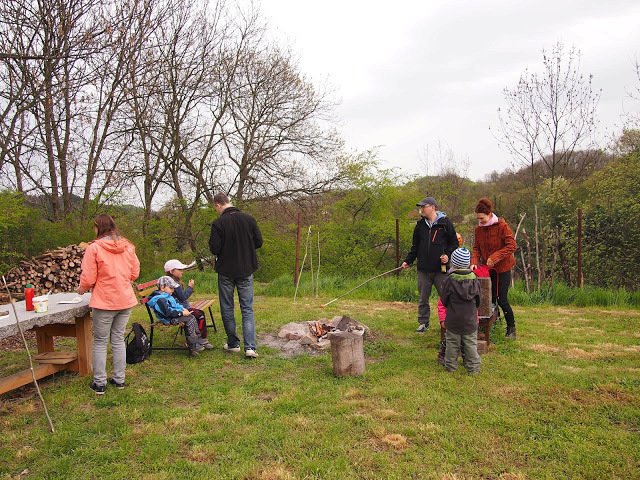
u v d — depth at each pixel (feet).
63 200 42.86
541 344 19.74
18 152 37.22
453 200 66.13
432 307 29.19
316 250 47.19
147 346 18.43
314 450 11.27
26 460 11.01
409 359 18.06
